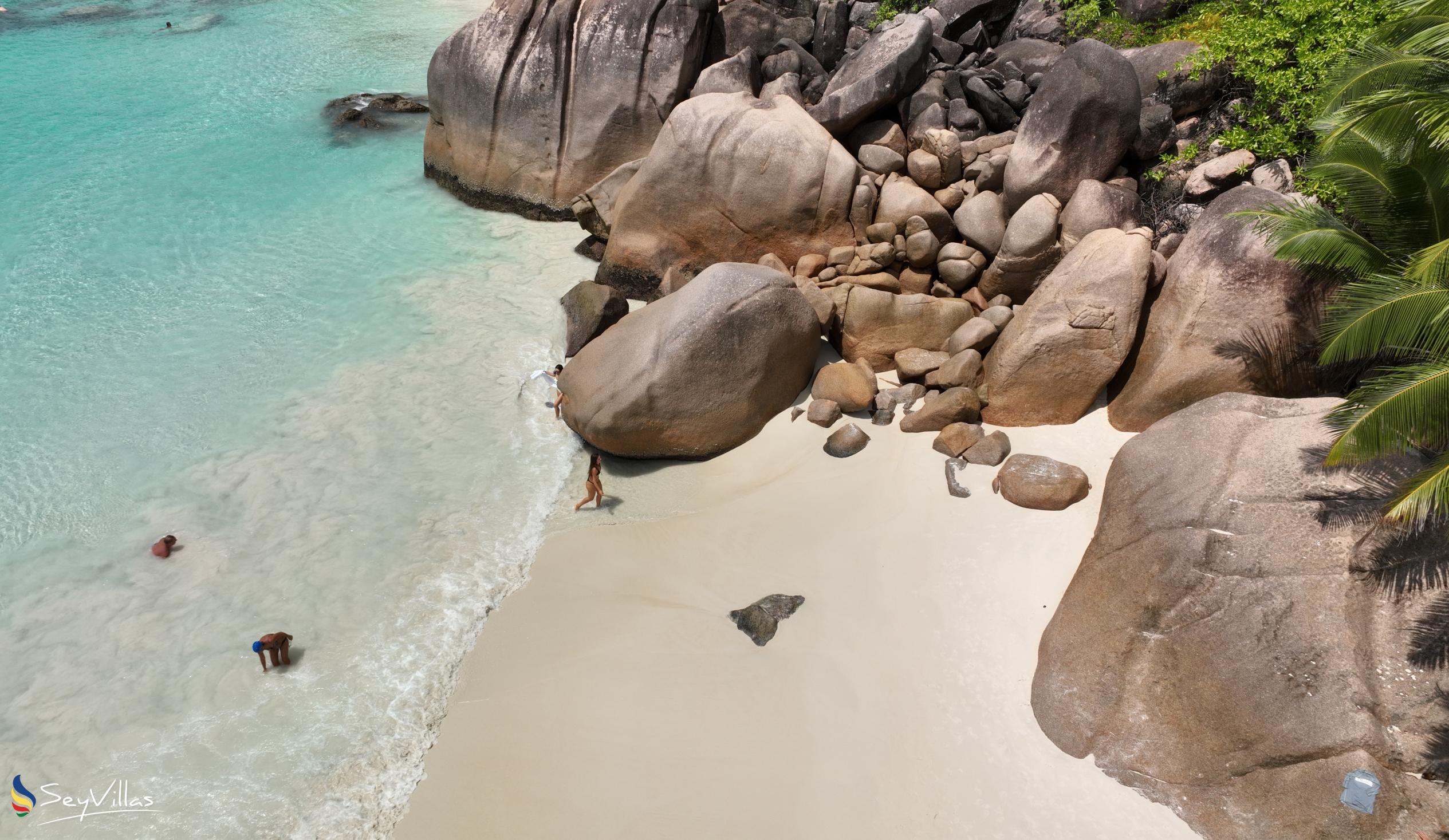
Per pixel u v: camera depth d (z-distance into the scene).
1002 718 11.79
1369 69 12.29
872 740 11.62
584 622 13.61
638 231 21.47
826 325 18.25
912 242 18.70
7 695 12.80
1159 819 10.62
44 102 32.91
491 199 25.95
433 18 43.94
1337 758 10.05
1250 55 18.02
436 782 11.57
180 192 26.50
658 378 16.17
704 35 24.44
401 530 15.52
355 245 24.12
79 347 19.92
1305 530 11.52
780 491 15.70
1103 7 23.55
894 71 20.20
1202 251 15.23
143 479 16.56
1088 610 12.38
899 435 16.44
